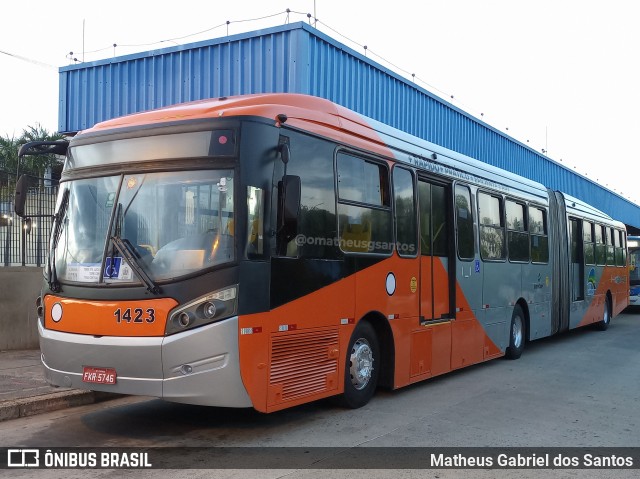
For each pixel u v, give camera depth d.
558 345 14.33
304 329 6.39
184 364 5.54
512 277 11.72
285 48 12.59
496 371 10.59
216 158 5.89
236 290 5.66
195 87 13.90
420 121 16.75
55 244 6.47
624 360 11.92
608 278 18.42
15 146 23.69
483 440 6.30
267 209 6.00
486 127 20.77
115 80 15.27
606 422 7.14
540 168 25.66
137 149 6.22
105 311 5.86
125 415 7.21
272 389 5.96
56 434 6.41
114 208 6.07
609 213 35.25
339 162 7.17
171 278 5.67
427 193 9.09
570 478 5.24
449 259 9.55
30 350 10.91
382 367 8.00
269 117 6.19
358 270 7.30
